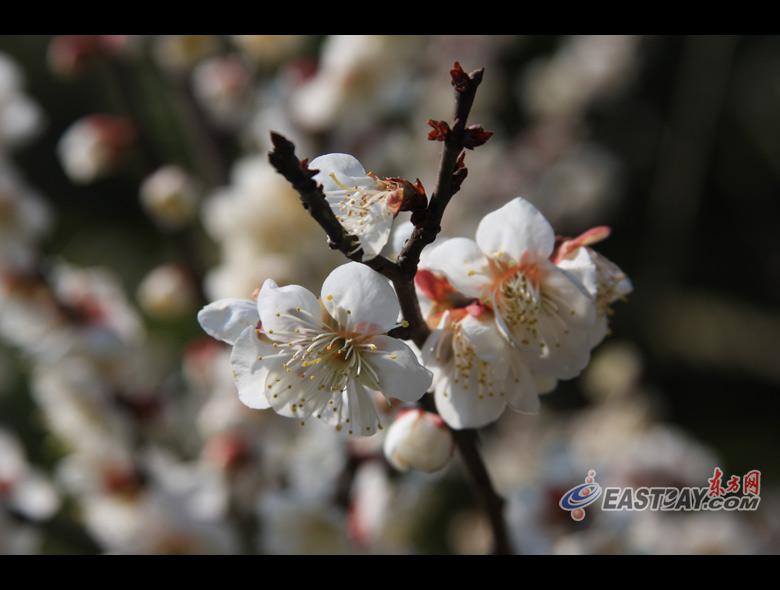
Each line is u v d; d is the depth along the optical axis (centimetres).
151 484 22
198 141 26
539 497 20
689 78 39
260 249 23
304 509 20
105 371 23
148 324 37
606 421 30
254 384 13
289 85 25
